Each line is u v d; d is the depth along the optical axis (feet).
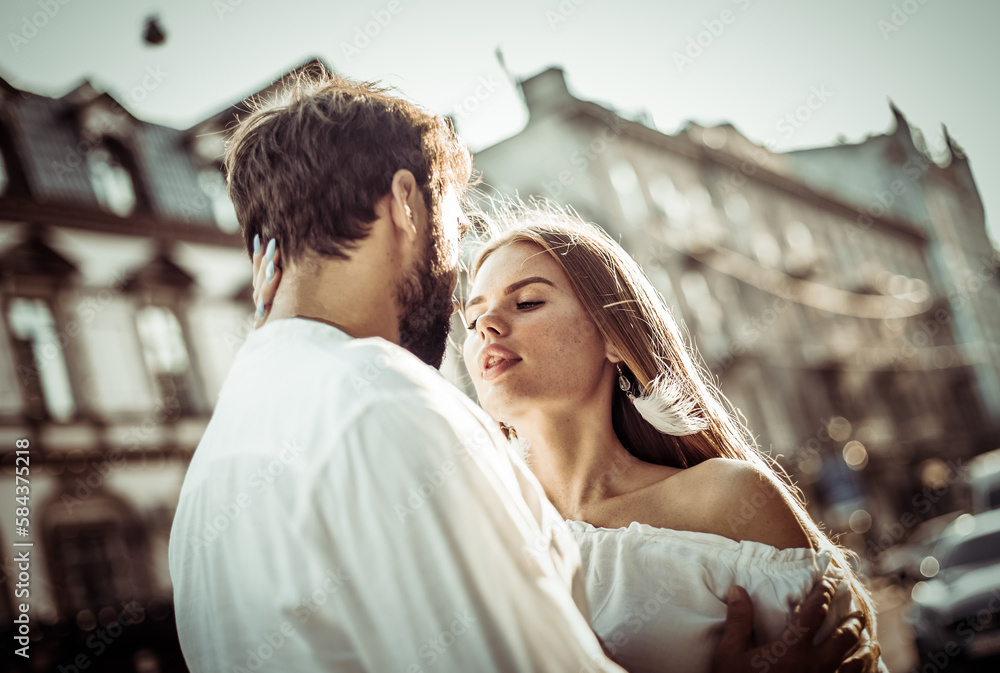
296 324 3.32
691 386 5.55
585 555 4.91
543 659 2.72
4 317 42.55
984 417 133.08
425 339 3.71
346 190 3.46
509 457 3.25
